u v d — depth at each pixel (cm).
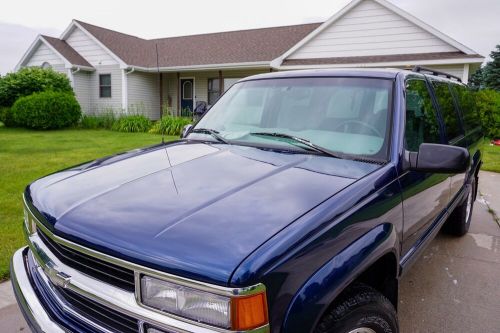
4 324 276
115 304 146
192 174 200
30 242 198
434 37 1355
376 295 180
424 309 303
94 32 1981
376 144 230
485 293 329
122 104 1912
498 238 458
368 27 1445
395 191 209
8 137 1353
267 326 131
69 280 160
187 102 2064
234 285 124
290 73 308
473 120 474
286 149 243
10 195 577
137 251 139
